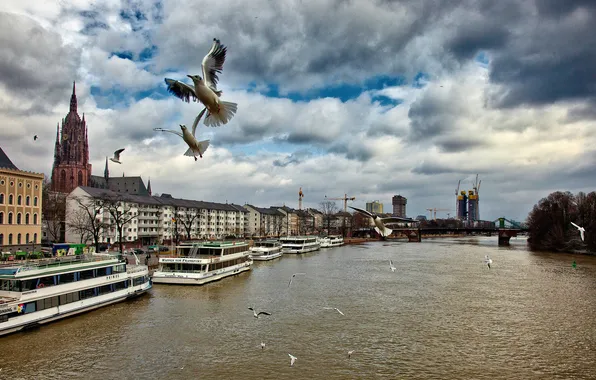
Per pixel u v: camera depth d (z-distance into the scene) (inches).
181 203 7465.6
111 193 6072.8
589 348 1733.5
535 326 2027.6
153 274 2997.0
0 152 4163.4
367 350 1679.4
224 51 419.8
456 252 6210.6
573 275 3629.4
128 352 1621.6
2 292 1839.3
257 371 1465.3
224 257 3358.8
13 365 1485.0
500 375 1476.4
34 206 4173.2
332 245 7514.8
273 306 2358.5
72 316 2043.6
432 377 1446.9
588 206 6530.5
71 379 1389.0
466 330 1953.7
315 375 1441.9
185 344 1718.8
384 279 3366.1
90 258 2311.8
